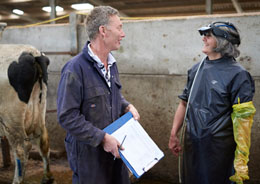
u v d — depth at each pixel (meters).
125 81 3.38
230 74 1.73
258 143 2.77
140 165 1.59
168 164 3.23
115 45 1.65
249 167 2.84
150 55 3.20
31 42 3.98
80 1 6.53
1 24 3.22
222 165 1.79
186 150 1.93
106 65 1.76
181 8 6.66
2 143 3.44
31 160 3.73
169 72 3.12
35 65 2.69
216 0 5.77
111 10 1.61
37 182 3.04
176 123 2.14
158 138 3.27
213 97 1.76
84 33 3.56
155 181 3.27
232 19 2.73
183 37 2.99
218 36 1.76
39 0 6.35
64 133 3.89
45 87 2.83
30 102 2.73
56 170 3.45
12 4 6.95
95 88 1.63
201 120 1.81
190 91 1.91
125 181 1.85
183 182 2.05
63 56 3.77
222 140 1.76
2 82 2.63
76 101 1.58
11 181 3.10
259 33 2.64
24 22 9.45
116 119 1.77
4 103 2.68
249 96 1.68
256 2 5.73
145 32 3.18
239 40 1.80
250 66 2.72
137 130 1.69
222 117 1.77
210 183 1.81
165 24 3.06
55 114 3.91
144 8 6.74
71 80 1.56
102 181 1.71
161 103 3.21
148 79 3.24
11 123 2.71
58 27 3.75
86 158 1.67
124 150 1.57
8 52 2.68
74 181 1.75
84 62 1.63
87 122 1.57
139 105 3.34
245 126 1.67
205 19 2.85
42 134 2.85
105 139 1.53
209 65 1.84
